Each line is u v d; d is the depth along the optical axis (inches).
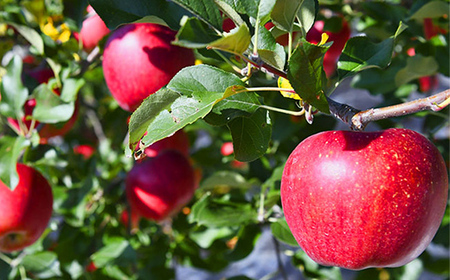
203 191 45.4
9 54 44.8
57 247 40.8
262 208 36.4
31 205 35.4
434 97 26.3
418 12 36.8
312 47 26.3
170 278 41.9
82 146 48.4
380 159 27.8
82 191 39.8
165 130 27.0
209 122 28.2
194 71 28.3
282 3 27.6
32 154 38.5
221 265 43.1
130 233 42.7
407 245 28.2
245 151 29.2
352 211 27.8
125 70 33.3
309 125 39.4
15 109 36.3
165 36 33.4
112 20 30.5
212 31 29.1
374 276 40.2
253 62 27.4
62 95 36.5
